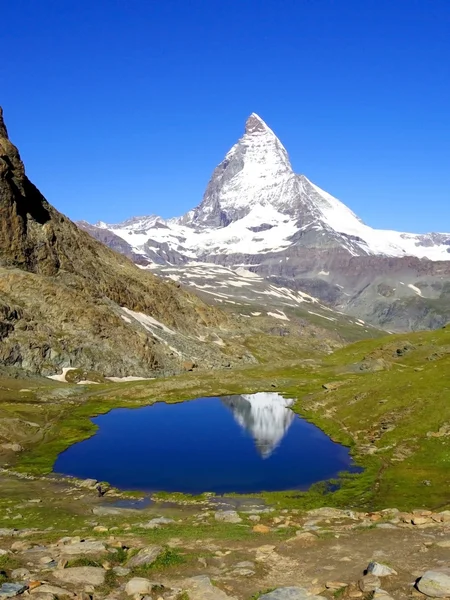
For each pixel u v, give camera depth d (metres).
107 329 181.75
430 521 37.44
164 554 30.30
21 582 25.39
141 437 94.88
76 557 30.03
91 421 109.75
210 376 164.25
